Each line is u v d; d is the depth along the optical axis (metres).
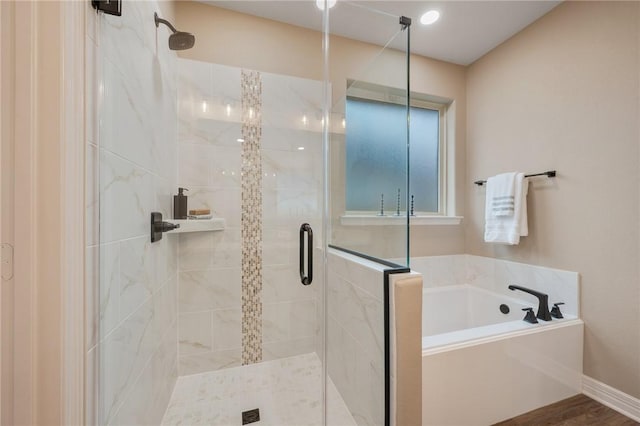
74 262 0.53
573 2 1.56
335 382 1.46
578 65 1.53
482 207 2.19
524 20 1.78
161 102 1.22
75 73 0.53
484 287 2.15
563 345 1.43
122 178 0.79
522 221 1.77
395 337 1.01
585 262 1.50
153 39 1.10
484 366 1.24
